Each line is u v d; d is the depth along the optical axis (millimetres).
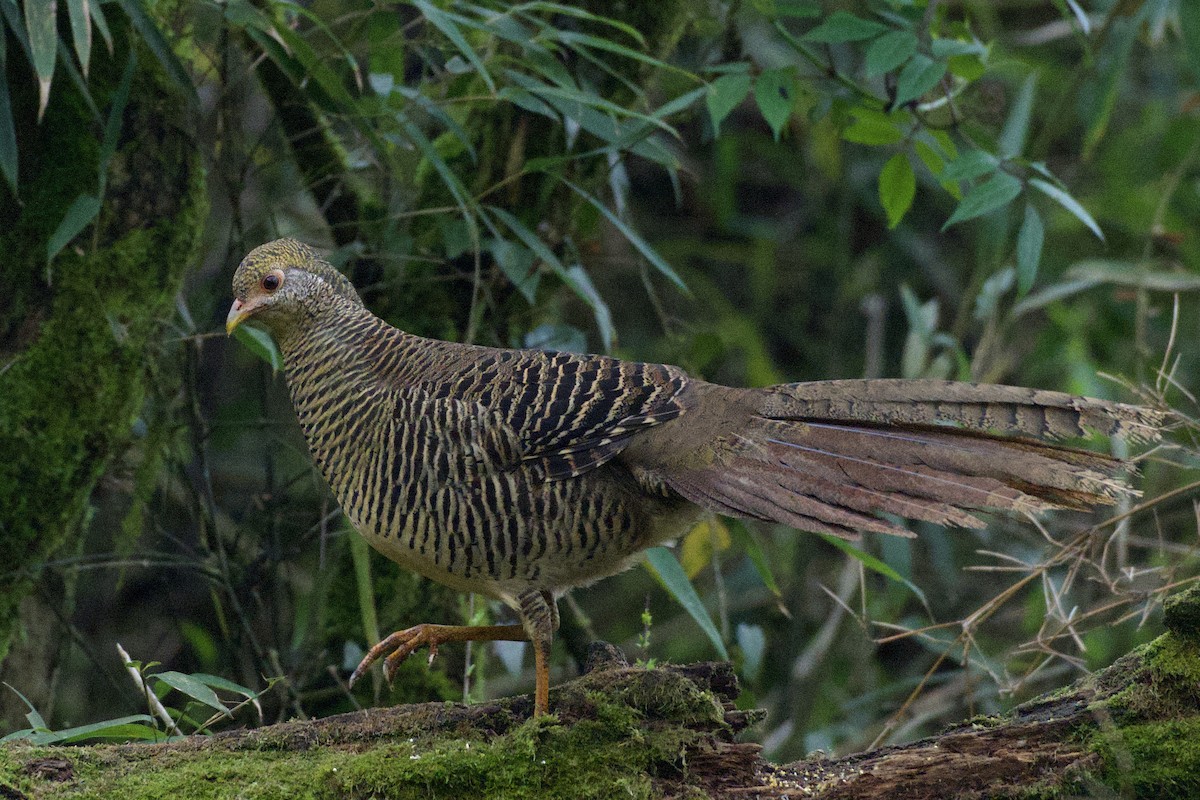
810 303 17344
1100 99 10828
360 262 10711
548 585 7152
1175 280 11711
